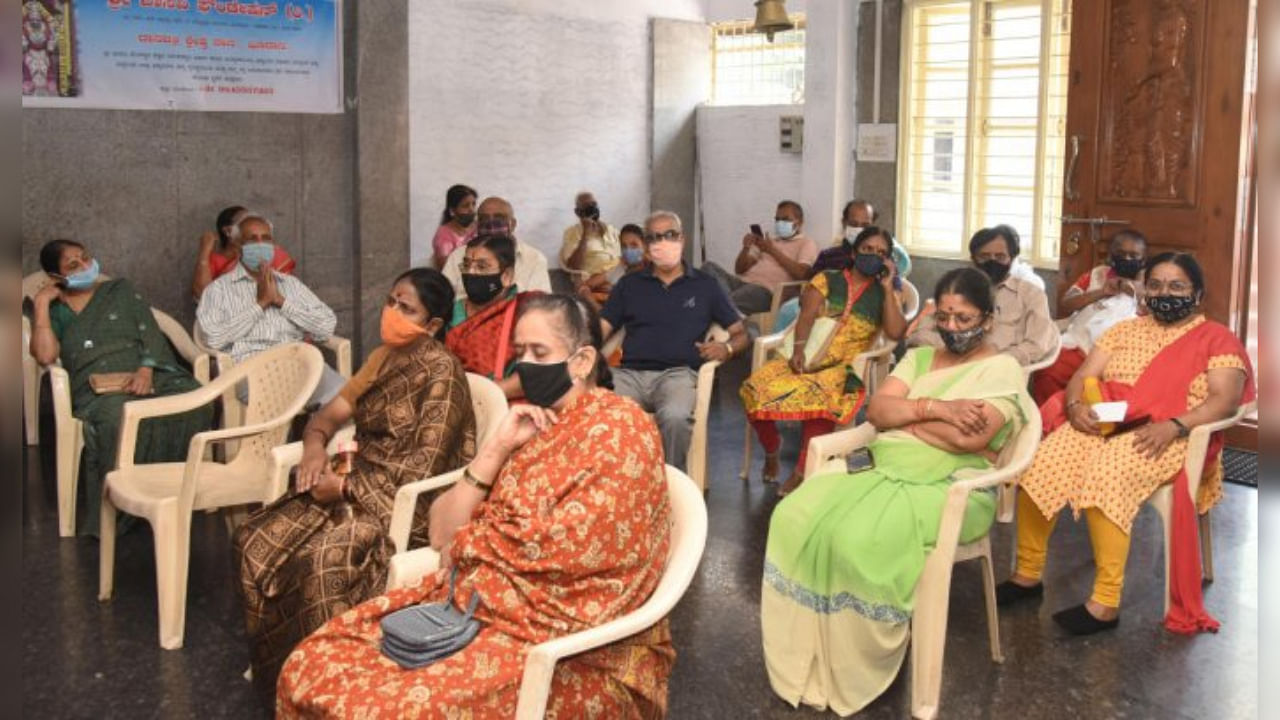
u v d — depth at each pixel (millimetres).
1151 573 4152
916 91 7699
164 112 6203
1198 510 3932
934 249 7754
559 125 8508
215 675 3391
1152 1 5699
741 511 4785
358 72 6719
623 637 2238
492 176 8180
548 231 8570
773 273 7664
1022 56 7125
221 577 4125
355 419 3318
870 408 3496
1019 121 7211
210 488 3771
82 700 3232
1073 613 3686
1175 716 3131
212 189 6414
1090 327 5051
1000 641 3596
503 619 2354
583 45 8562
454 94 7887
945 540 3102
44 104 5836
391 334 3217
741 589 4000
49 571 4180
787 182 8766
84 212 6027
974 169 7438
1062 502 3709
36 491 5059
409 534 3086
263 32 6453
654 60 8984
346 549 2967
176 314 6391
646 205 9180
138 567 4223
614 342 5207
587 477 2340
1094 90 5973
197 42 6254
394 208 6969
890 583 3021
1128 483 3623
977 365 3426
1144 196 5836
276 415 4145
